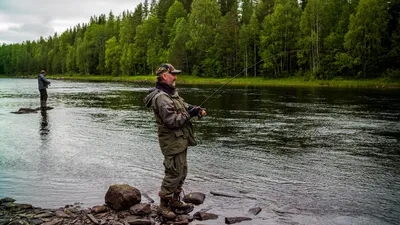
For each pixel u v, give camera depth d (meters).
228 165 6.65
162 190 4.37
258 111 15.85
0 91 35.41
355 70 50.72
